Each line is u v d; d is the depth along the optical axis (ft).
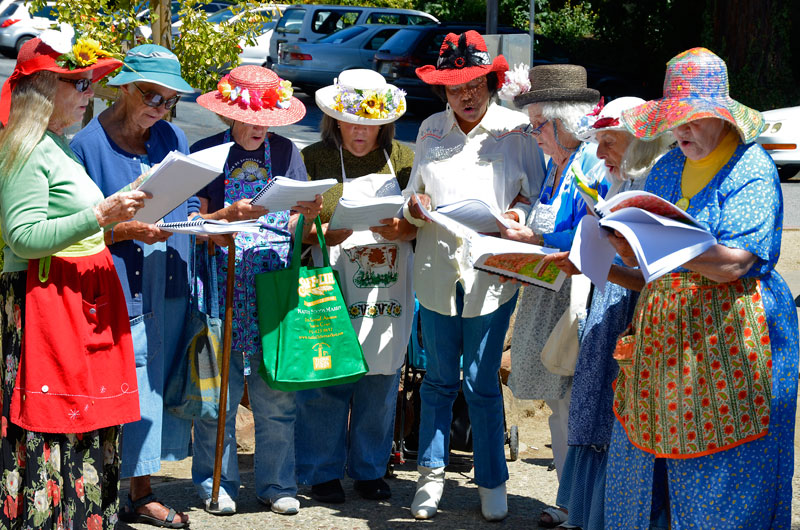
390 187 14.30
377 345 14.28
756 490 9.91
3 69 56.08
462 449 16.52
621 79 61.72
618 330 11.93
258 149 13.87
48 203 10.57
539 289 13.34
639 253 9.04
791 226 33.78
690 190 10.19
